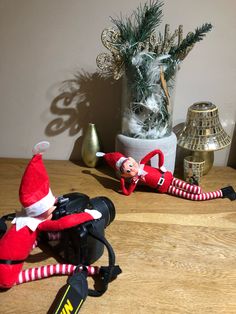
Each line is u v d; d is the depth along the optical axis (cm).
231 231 60
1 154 93
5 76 84
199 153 78
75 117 87
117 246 56
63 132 89
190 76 80
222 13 74
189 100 83
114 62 69
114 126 87
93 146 83
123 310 43
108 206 57
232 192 72
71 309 42
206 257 53
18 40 79
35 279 49
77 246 49
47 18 77
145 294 46
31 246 48
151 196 72
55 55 81
